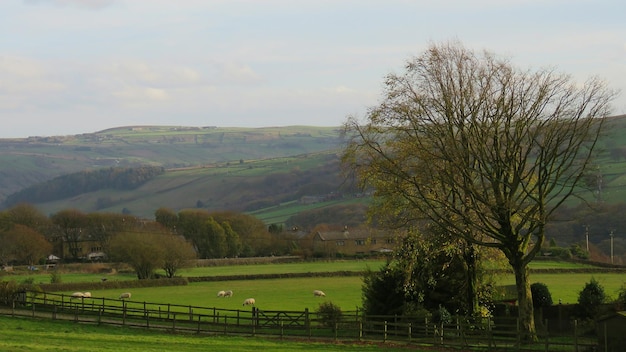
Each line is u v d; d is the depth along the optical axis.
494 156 53.12
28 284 100.69
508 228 52.34
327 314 60.06
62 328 60.16
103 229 192.88
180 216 195.38
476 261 59.00
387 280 58.28
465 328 54.03
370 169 55.41
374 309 58.38
